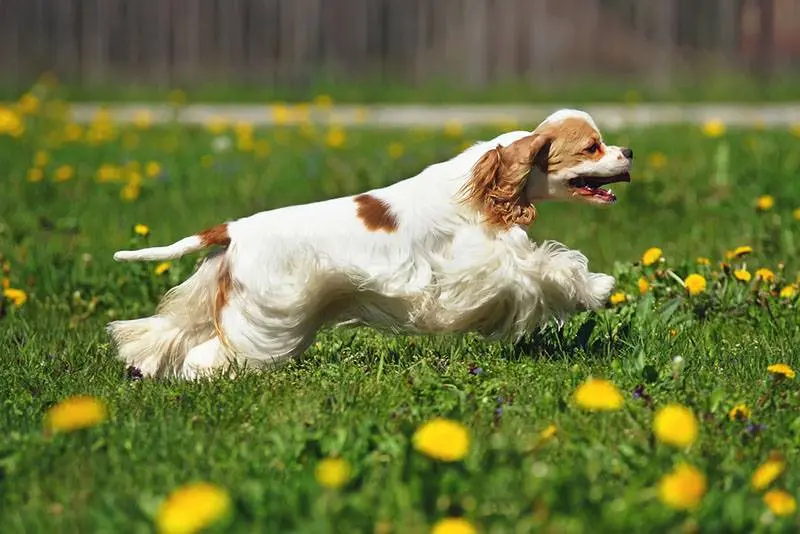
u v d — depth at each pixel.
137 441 5.53
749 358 7.12
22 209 13.08
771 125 20.39
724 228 11.53
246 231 6.96
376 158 16.31
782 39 31.64
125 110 24.77
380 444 5.23
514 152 7.08
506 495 4.65
